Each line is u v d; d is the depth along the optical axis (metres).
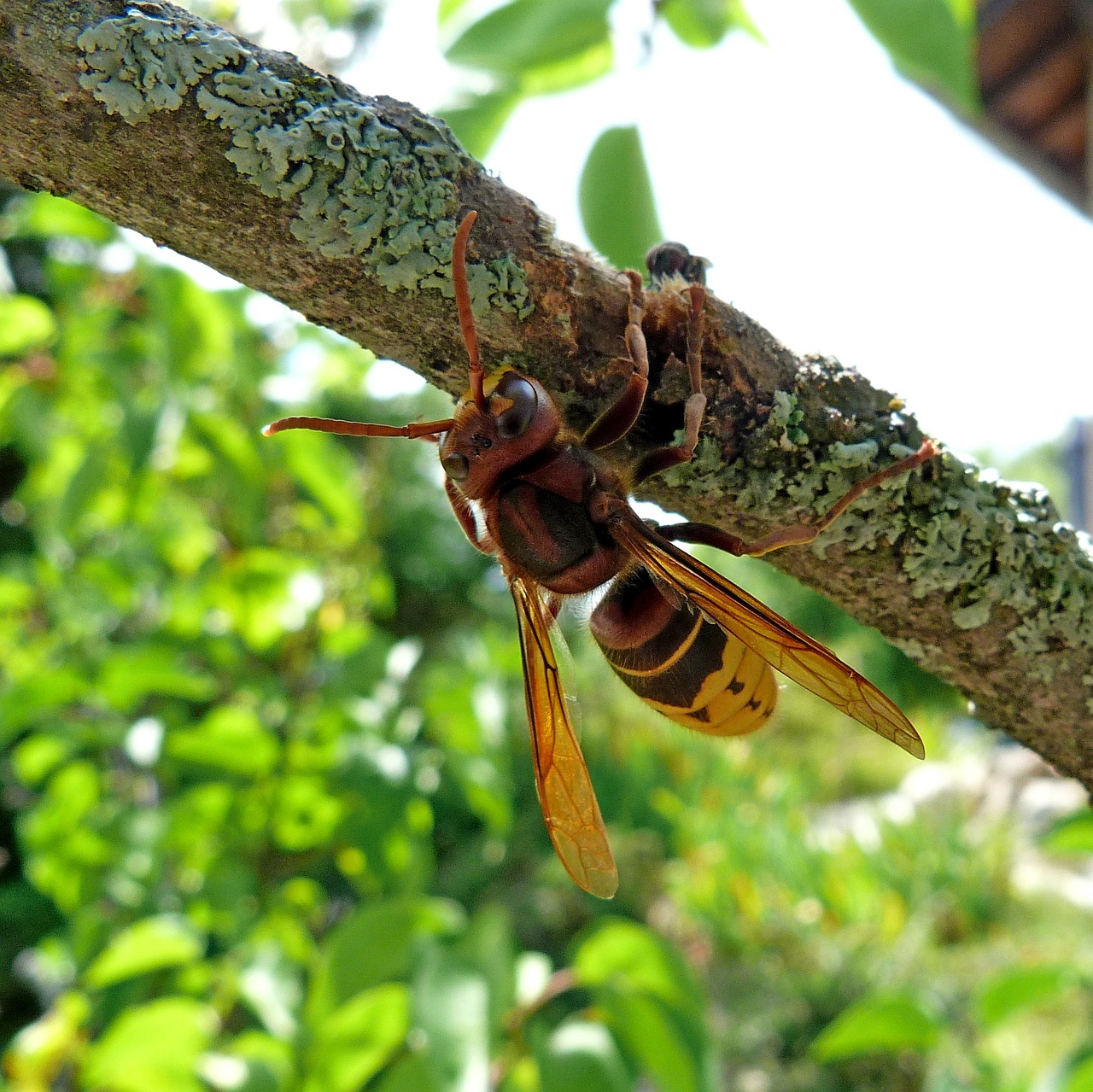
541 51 0.09
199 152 0.06
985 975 0.34
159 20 0.06
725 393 0.07
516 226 0.07
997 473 0.08
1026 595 0.07
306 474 0.15
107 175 0.06
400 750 0.15
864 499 0.07
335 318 0.07
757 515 0.07
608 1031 0.10
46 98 0.06
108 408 0.15
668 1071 0.10
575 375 0.07
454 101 0.09
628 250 0.09
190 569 0.17
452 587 0.51
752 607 0.08
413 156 0.06
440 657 0.43
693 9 0.09
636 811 0.45
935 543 0.07
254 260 0.06
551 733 0.10
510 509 0.09
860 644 0.59
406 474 0.39
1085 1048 0.11
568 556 0.09
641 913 0.41
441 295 0.07
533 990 0.11
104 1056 0.11
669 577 0.09
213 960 0.15
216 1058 0.11
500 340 0.07
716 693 0.09
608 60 0.09
